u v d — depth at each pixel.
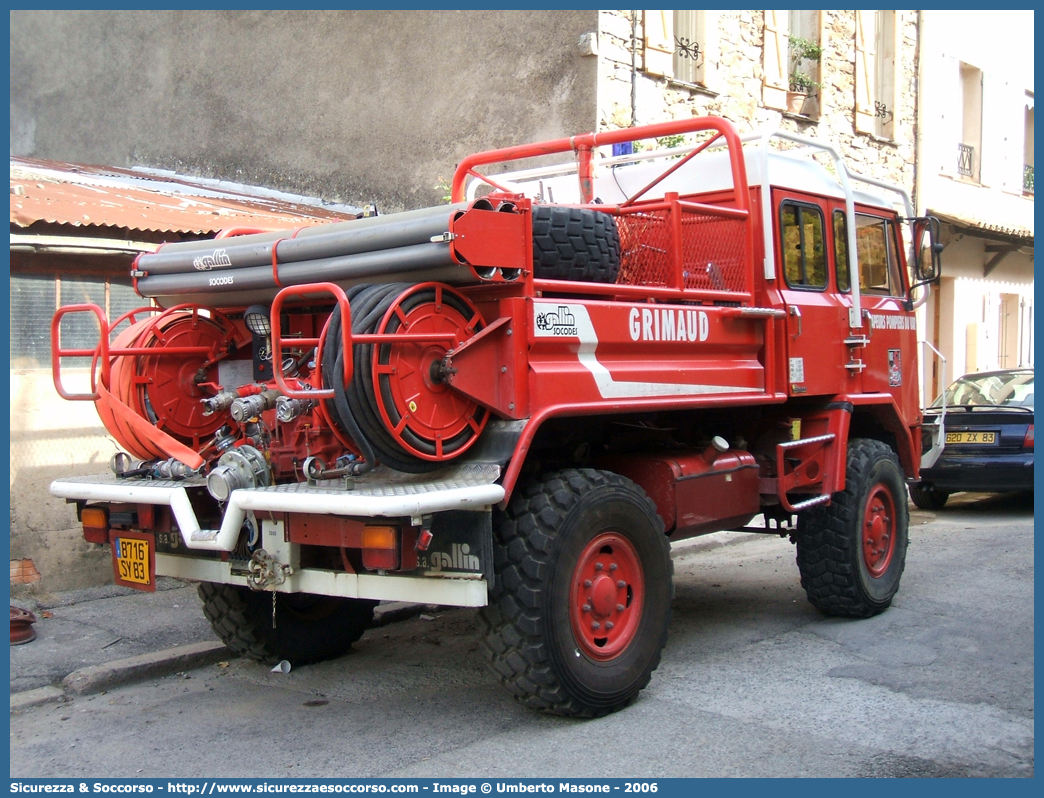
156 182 10.91
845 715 4.54
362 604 5.71
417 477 4.31
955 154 16.31
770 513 6.40
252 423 4.70
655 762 4.02
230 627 5.27
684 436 5.84
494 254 4.15
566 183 6.61
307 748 4.28
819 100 13.20
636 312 4.82
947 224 15.27
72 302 6.90
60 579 6.79
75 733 4.52
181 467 4.69
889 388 6.89
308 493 3.99
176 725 4.60
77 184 8.14
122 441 5.02
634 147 9.96
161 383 5.09
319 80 11.92
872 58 14.09
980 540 8.77
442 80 10.83
